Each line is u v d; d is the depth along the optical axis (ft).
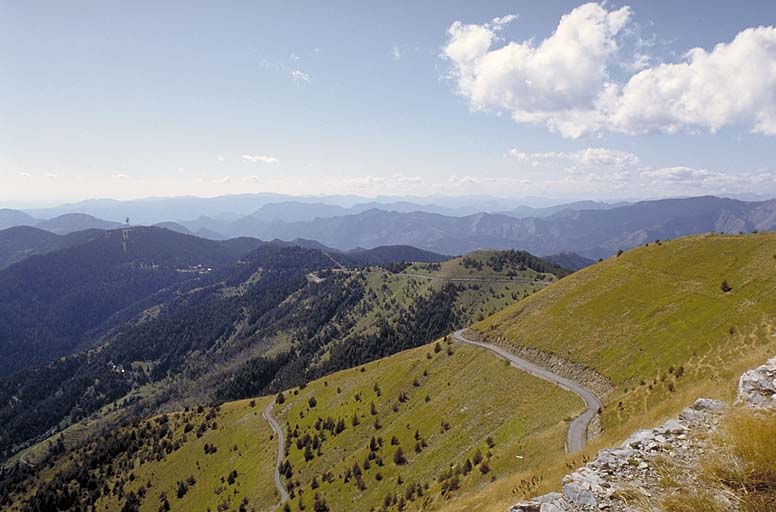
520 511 48.06
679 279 328.90
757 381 64.44
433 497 228.63
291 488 437.58
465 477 226.99
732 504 39.09
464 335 491.72
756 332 215.31
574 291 412.16
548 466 124.36
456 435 325.62
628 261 407.23
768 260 287.48
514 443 239.50
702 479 44.34
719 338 231.91
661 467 48.62
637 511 41.91
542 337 376.07
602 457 55.16
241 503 459.32
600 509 43.60
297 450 499.51
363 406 483.92
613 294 364.17
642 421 121.70
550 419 255.50
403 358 544.21
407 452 356.59
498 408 318.24
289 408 622.95
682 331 264.11
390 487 323.37
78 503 624.18
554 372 323.57
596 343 319.06
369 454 387.34
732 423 51.62
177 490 564.71
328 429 497.46
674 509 40.37
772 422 47.26
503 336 426.92
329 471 414.82
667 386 202.49
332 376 650.84
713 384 116.88
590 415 226.99
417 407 412.16
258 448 557.74
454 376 413.80
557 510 44.68
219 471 564.71
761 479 41.50
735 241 342.44
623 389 250.37
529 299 469.98
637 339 289.53
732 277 290.56
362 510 321.93
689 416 61.36
